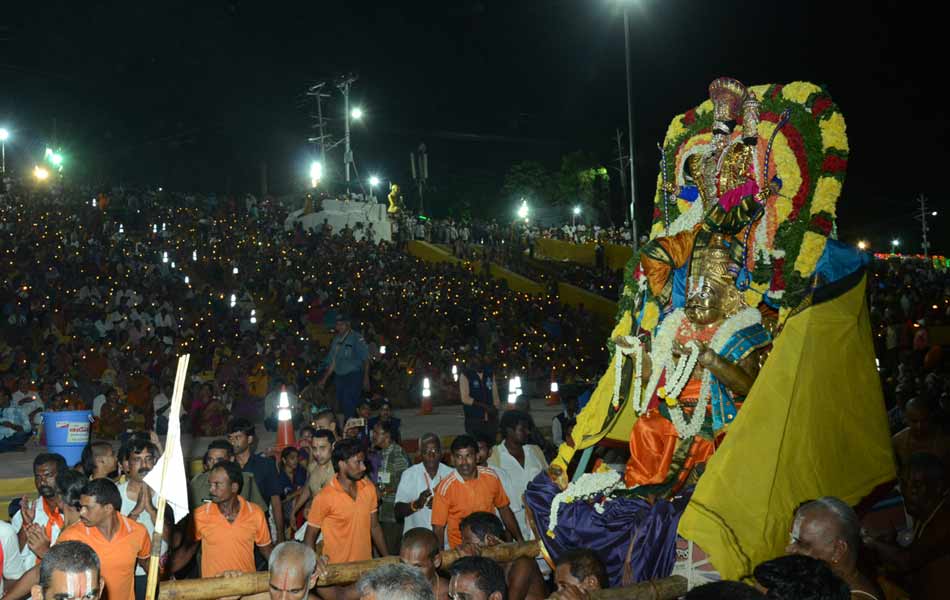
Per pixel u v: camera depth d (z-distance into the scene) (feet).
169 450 16.35
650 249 21.56
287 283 102.42
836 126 20.26
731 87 21.01
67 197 131.85
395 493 31.27
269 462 30.07
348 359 43.24
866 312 19.80
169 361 68.23
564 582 17.61
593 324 114.21
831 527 15.31
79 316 78.48
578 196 220.43
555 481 21.91
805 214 20.27
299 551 16.44
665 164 23.26
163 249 108.68
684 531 17.58
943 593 19.33
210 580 17.62
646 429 20.88
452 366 78.02
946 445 26.84
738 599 10.83
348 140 166.61
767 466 17.88
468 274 128.16
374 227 147.84
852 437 18.81
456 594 14.97
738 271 20.67
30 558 23.12
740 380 19.54
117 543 19.33
